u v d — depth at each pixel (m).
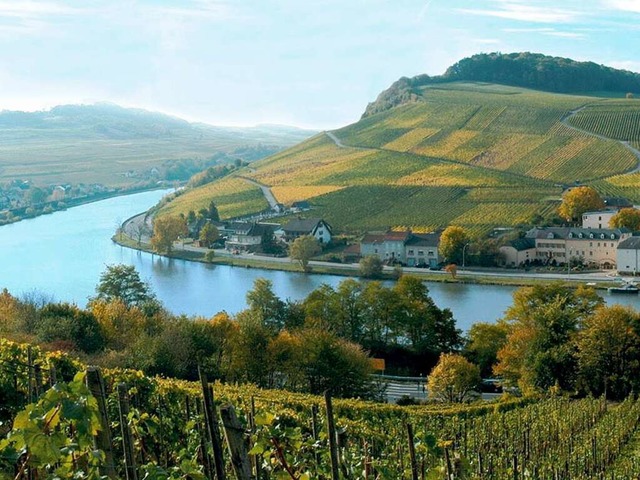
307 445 14.57
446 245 135.62
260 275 132.38
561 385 63.72
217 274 133.50
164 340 56.84
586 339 63.22
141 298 95.50
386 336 84.62
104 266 136.50
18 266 135.62
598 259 132.75
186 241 170.12
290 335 65.31
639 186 174.50
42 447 8.20
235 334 62.00
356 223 172.00
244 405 33.44
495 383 70.94
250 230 158.25
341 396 60.06
